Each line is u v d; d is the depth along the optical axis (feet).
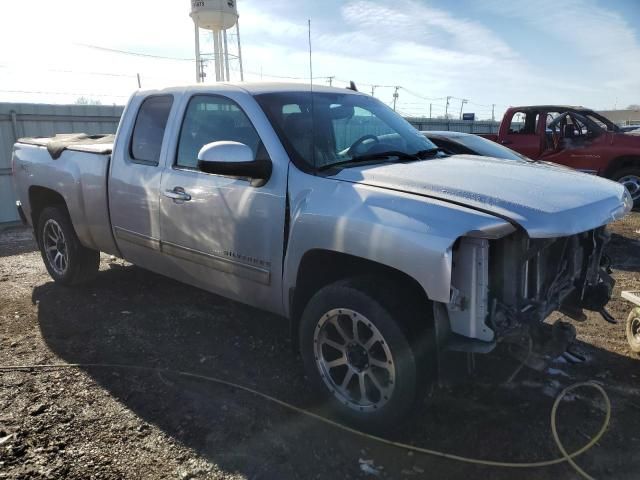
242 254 11.33
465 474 8.69
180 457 9.07
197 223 12.18
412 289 9.14
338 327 9.73
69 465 8.85
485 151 23.22
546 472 8.73
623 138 31.76
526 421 10.08
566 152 33.40
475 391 11.07
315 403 10.72
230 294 12.26
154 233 13.51
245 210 11.05
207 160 10.17
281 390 11.21
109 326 14.47
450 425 9.95
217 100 12.30
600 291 10.80
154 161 13.55
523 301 8.89
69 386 11.36
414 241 8.31
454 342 8.60
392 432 9.48
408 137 13.11
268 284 10.98
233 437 9.61
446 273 8.04
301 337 10.39
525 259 8.64
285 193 10.43
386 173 9.93
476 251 8.29
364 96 14.32
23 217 18.74
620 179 32.40
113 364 12.32
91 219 15.56
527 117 34.96
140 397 10.93
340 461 9.00
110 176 14.62
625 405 10.60
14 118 32.45
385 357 9.22
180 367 12.18
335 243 9.30
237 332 14.05
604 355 12.73
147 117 14.06
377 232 8.72
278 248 10.57
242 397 10.93
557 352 9.39
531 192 9.12
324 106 12.41
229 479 8.57
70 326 14.53
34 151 17.83
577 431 9.76
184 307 15.76
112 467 8.82
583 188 9.86
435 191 9.05
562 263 9.91
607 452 9.20
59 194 16.84
